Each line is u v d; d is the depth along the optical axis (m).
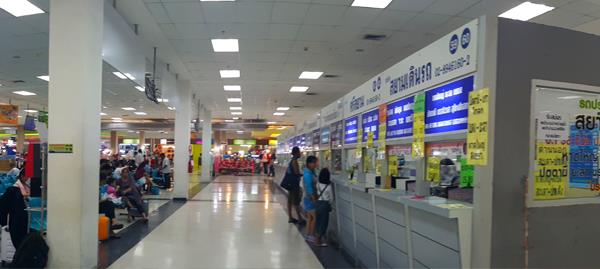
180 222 7.31
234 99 15.55
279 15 6.04
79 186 4.03
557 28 2.78
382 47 7.71
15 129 24.52
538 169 2.71
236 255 4.95
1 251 4.35
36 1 5.25
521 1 5.37
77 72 4.04
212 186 15.91
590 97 2.94
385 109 4.13
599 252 2.88
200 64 9.33
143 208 7.33
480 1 5.41
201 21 6.31
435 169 3.21
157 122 26.56
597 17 5.89
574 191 2.85
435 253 2.90
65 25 4.06
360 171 4.90
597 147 2.96
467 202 2.86
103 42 5.07
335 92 13.33
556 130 2.80
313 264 4.61
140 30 6.78
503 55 2.59
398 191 3.72
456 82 2.85
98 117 4.33
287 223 7.27
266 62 9.08
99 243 5.52
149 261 4.62
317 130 7.91
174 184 10.96
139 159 15.91
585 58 2.86
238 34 6.98
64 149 4.03
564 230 2.75
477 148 2.59
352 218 4.86
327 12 5.91
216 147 25.86
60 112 4.05
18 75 10.06
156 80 8.64
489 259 2.53
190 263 4.57
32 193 4.51
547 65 2.72
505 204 2.58
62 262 4.00
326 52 8.13
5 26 6.27
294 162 7.42
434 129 3.14
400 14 5.96
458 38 2.82
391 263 3.66
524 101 2.64
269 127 26.97
